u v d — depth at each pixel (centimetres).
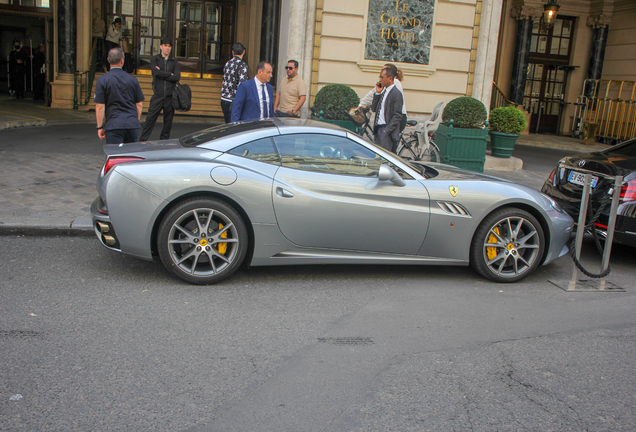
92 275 435
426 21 1059
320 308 399
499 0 1084
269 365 310
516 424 265
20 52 1802
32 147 909
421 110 1098
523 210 475
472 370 317
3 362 295
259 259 432
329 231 436
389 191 443
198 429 247
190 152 429
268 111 713
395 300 424
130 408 260
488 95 1122
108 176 411
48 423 244
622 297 464
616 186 484
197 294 411
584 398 293
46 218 546
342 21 1024
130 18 1730
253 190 415
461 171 518
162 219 414
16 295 386
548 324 393
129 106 647
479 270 473
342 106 940
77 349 315
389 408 273
